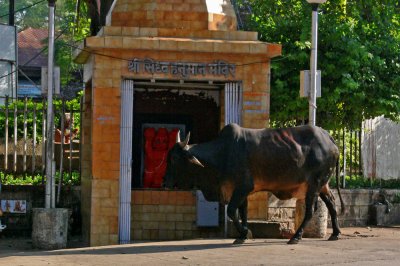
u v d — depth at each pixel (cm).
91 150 1675
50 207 1606
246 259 1309
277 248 1459
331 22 2066
